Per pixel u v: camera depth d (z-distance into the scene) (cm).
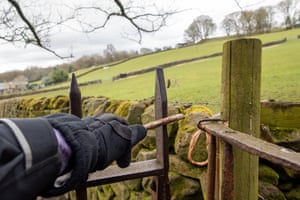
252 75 129
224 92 135
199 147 183
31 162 47
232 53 129
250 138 98
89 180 145
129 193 248
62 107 422
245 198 133
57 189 57
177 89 429
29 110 530
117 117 88
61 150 57
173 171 206
